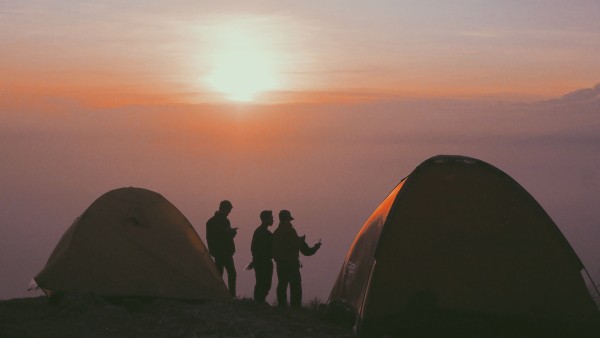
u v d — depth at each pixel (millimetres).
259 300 13906
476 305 11359
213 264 13016
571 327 11055
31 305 11680
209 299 12203
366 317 10984
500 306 11336
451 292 11375
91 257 11797
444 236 11445
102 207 12461
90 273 11664
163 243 12461
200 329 10133
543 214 11344
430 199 11555
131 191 12953
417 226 11461
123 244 12094
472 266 11406
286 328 10828
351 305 11680
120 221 12367
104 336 9539
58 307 10844
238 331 10047
